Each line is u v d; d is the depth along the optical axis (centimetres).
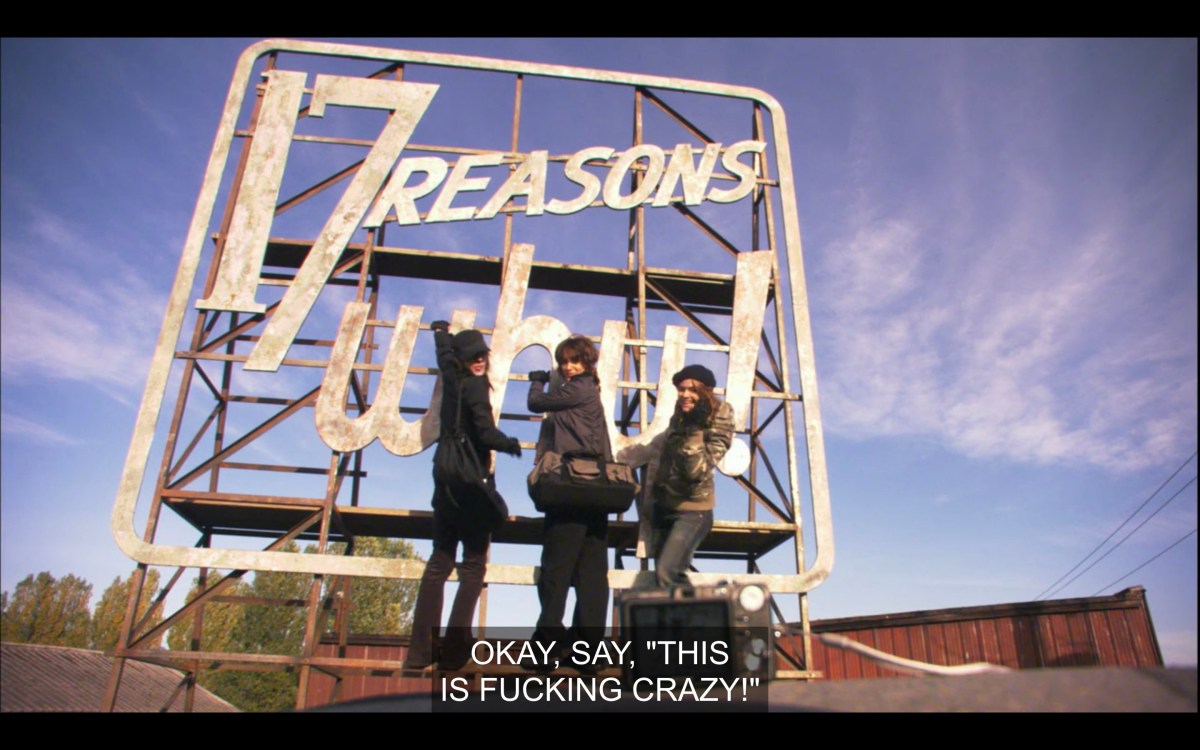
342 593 945
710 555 884
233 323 802
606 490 557
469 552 575
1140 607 1195
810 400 771
